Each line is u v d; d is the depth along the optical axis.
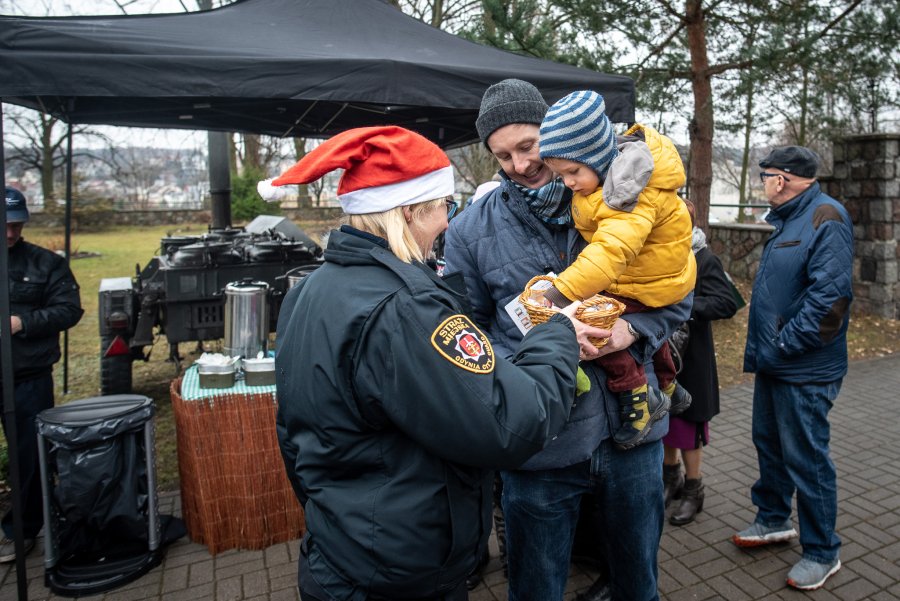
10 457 2.54
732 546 3.11
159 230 25.92
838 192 8.34
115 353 4.90
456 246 1.94
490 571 2.97
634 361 1.74
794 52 6.15
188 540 3.21
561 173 1.62
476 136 6.22
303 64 3.19
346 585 1.32
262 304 3.50
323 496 1.31
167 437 4.67
